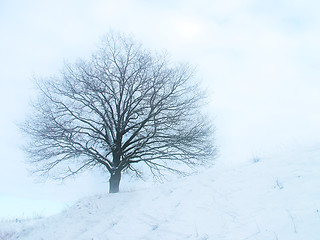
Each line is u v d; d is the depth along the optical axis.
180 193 8.97
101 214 10.98
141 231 7.46
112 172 16.64
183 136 17.53
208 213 6.88
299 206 5.47
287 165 7.65
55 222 12.37
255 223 5.52
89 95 18.11
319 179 6.21
